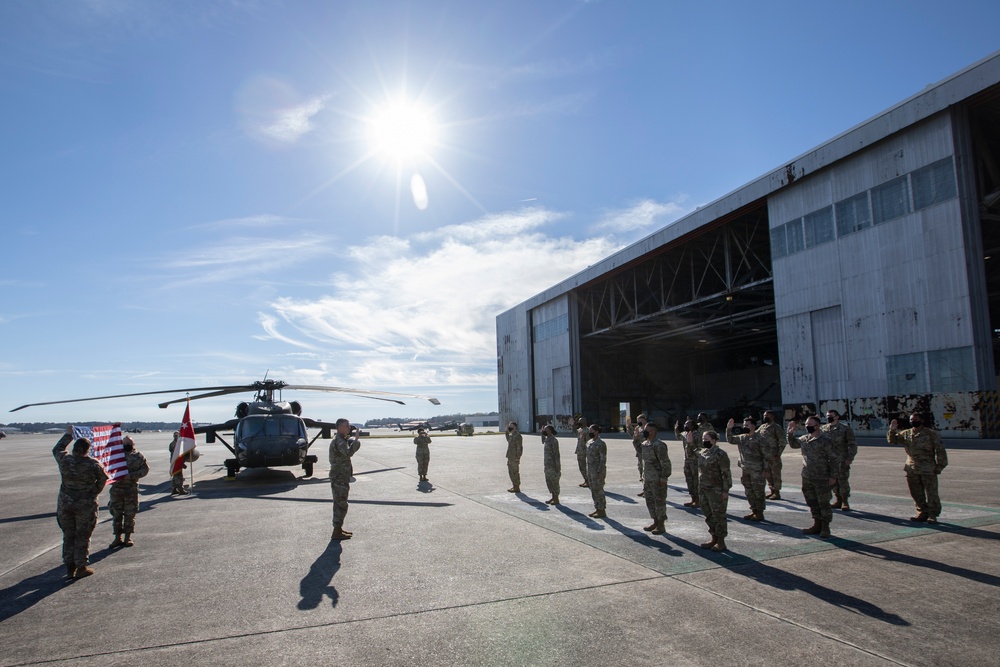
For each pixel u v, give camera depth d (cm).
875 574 604
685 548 734
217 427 1870
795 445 1056
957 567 623
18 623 523
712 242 3766
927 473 834
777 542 753
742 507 1020
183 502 1259
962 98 2147
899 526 827
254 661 432
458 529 889
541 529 875
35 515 1154
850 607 512
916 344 2317
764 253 3981
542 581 611
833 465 770
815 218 2753
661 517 822
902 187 2383
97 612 551
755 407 5147
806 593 551
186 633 492
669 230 3681
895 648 428
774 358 5303
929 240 2280
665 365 6056
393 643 460
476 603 548
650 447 833
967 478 1265
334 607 548
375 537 848
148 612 547
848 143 2561
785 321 2898
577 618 502
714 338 4928
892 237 2416
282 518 1029
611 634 465
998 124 2397
